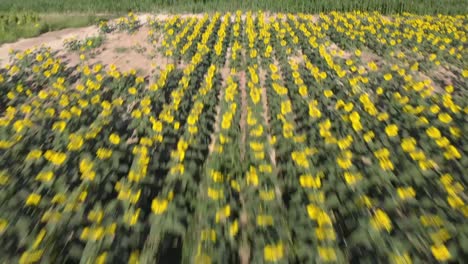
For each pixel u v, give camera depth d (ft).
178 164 13.78
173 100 21.59
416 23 41.29
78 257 9.99
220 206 11.64
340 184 12.59
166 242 10.60
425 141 15.92
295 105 20.79
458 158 15.07
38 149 15.99
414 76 26.07
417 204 11.52
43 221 10.94
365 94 20.79
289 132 16.08
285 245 10.07
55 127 16.35
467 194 12.82
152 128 17.71
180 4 58.49
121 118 19.70
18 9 58.49
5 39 38.86
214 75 26.99
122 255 10.02
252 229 10.84
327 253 9.18
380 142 16.26
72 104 21.12
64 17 51.42
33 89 25.40
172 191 12.01
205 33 37.52
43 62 30.71
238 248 10.48
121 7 57.21
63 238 10.58
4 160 14.90
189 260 9.81
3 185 12.83
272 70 25.86
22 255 9.55
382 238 10.09
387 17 49.24
